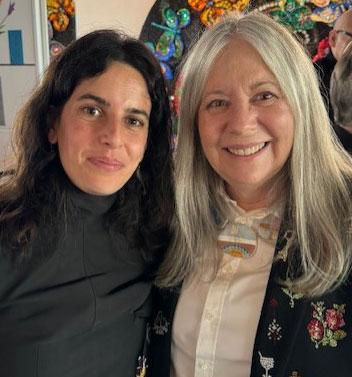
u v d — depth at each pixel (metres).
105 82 0.92
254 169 0.96
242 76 0.93
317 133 0.96
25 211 0.96
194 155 1.09
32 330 0.90
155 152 1.13
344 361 0.86
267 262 1.01
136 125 0.98
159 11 1.71
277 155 0.96
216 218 1.10
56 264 0.95
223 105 0.97
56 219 0.97
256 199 1.07
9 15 1.95
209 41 0.98
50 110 0.99
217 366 0.98
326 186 0.97
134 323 1.04
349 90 1.43
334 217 0.95
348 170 1.04
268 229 1.04
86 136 0.93
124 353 1.02
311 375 0.87
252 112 0.94
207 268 1.06
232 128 0.94
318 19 1.49
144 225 1.14
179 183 1.11
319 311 0.89
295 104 0.93
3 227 0.94
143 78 0.99
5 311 0.90
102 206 1.02
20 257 0.92
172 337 1.05
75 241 0.99
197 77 1.00
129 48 0.97
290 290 0.92
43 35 1.91
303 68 0.94
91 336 0.96
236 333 0.97
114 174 0.95
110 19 1.79
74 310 0.94
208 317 1.00
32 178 0.99
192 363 1.01
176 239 1.12
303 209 0.96
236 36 0.95
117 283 1.03
